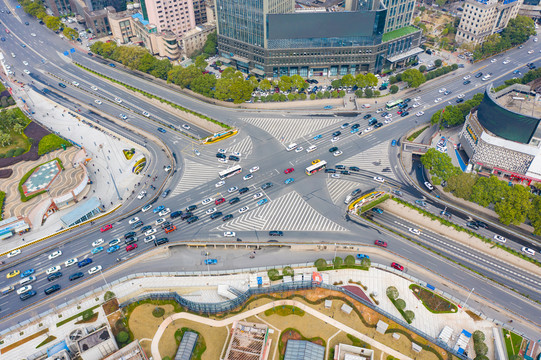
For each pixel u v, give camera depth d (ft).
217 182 646.74
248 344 393.70
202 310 430.61
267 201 606.55
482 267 528.63
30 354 407.23
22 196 633.20
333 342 402.11
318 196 614.75
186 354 389.39
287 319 422.00
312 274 456.86
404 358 389.80
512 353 409.28
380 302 450.30
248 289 449.89
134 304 442.50
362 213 602.85
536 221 542.16
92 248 551.18
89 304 456.86
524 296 483.10
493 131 613.93
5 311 475.31
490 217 596.70
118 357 382.42
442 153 628.69
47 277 513.04
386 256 531.50
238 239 551.18
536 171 600.39
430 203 604.90
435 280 504.43
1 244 571.28
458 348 403.13
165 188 642.22
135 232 569.64
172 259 537.65
